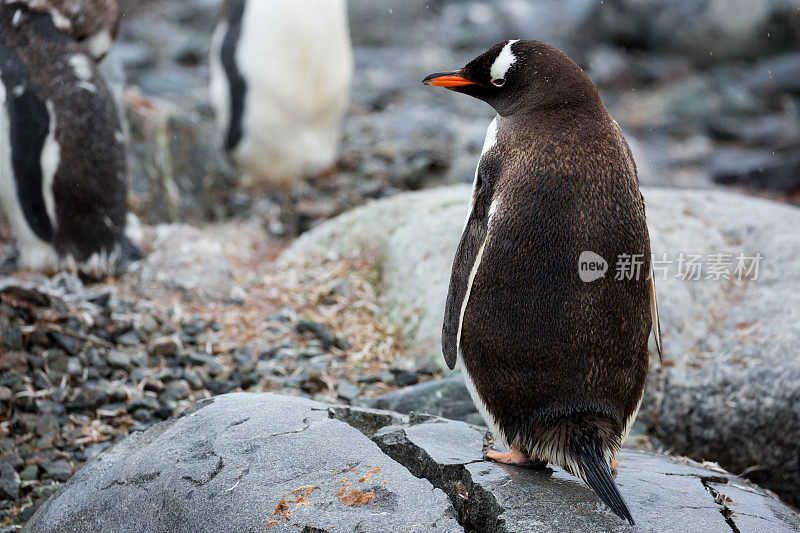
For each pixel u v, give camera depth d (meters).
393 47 34.59
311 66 18.45
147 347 11.14
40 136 11.86
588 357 6.12
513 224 6.21
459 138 21.17
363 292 12.87
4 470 8.84
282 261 14.04
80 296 11.88
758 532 6.21
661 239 12.00
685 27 33.59
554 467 6.77
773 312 10.87
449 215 13.03
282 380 10.78
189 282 12.77
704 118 28.78
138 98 17.19
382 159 20.16
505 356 6.24
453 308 6.54
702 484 6.99
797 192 23.05
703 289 11.40
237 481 6.43
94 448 9.33
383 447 6.99
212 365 10.91
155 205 16.47
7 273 12.64
